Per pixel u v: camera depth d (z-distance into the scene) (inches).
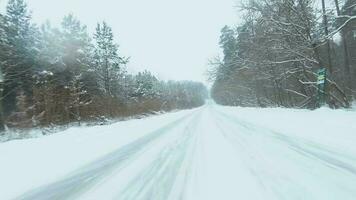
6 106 1195.9
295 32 810.2
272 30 885.2
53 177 247.8
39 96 1058.7
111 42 1753.2
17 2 1284.4
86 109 1273.4
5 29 1197.7
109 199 187.6
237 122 672.4
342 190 175.0
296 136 370.9
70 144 422.9
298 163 239.0
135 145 406.6
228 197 176.6
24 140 462.3
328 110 564.7
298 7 781.9
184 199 178.9
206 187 197.5
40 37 1318.9
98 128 676.7
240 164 250.4
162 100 2645.2
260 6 856.3
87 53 1488.7
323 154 262.2
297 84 1163.3
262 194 176.9
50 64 1286.9
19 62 1221.7
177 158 299.0
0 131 873.5
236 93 2194.9
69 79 1350.9
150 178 229.1
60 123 1111.6
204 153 313.9
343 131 358.9
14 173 262.8
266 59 1075.9
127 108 1488.7
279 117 634.8
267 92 1565.0
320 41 744.3
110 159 313.7
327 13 750.5
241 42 1323.8
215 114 1134.4
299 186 185.5
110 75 1734.7
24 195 206.7
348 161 234.2
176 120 921.5
